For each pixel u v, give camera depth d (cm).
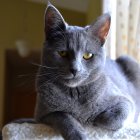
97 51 57
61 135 52
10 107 162
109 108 56
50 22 57
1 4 152
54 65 56
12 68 166
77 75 54
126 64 79
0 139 61
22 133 51
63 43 56
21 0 152
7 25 153
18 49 153
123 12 82
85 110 56
